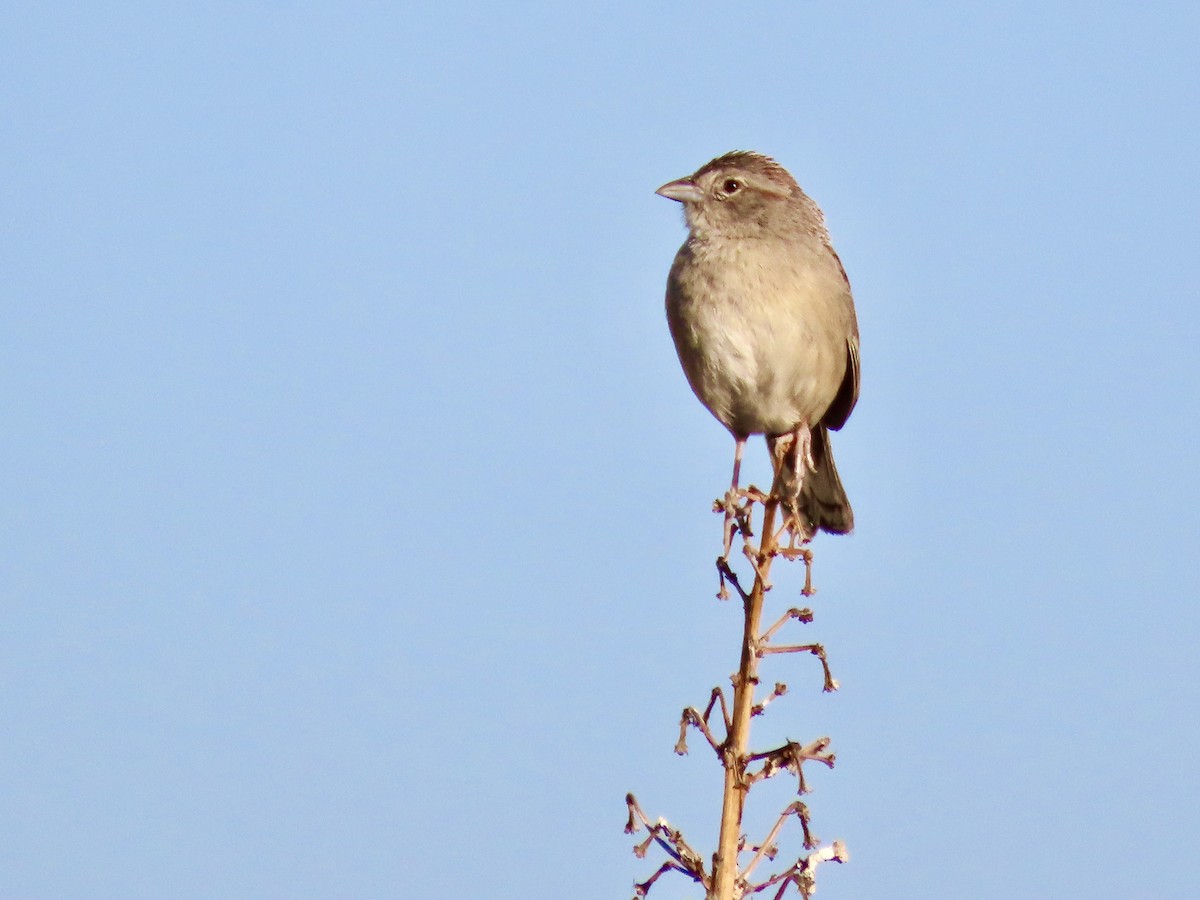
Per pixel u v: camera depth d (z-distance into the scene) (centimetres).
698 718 604
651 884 583
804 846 580
